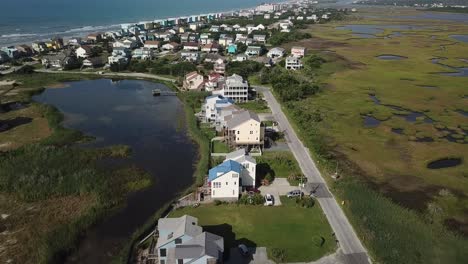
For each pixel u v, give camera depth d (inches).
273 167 2970.0
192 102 4645.7
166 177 2834.6
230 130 3211.1
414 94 5118.1
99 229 2191.2
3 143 3361.2
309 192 2603.3
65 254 1963.6
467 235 2193.7
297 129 3828.7
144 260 1918.1
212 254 1742.1
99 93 5177.2
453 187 2753.4
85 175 2738.7
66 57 6894.7
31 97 4894.2
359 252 1990.7
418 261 1900.8
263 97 4933.6
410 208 2455.7
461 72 6525.6
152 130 3799.2
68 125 3905.0
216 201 2442.2
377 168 3034.0
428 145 3496.6
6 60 6840.6
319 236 2107.5
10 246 1990.7
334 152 3309.5
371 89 5344.5
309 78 5880.9
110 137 3604.8
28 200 2434.8
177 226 1926.7
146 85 5674.2
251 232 2148.1
